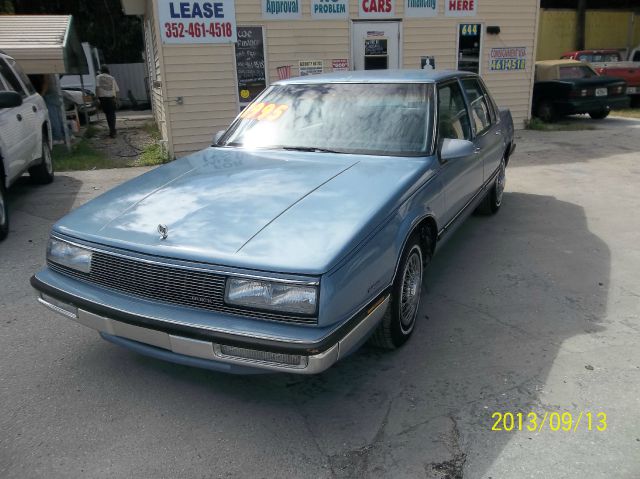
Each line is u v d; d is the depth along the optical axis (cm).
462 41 1202
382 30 1141
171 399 306
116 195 341
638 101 1673
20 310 412
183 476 250
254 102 461
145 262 274
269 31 1062
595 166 870
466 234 567
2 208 568
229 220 288
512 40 1241
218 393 311
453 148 376
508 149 644
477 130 497
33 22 1121
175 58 1013
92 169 945
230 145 427
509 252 513
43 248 545
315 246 262
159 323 266
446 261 496
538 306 404
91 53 2117
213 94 1052
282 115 432
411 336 365
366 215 289
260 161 379
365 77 445
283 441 272
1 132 596
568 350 343
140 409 298
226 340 254
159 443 272
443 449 262
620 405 290
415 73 451
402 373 325
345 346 261
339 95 431
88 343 365
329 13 1091
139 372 332
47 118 815
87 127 1477
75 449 268
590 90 1312
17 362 343
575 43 2275
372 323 285
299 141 407
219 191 326
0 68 686
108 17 2678
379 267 288
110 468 255
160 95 1162
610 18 2414
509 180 797
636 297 415
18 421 288
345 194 314
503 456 257
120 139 1352
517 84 1276
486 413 287
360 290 272
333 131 406
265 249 261
